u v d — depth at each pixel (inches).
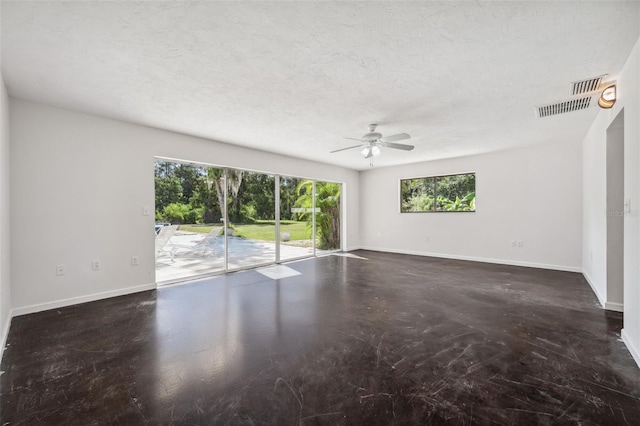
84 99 120.7
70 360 84.7
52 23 72.1
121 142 147.6
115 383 73.6
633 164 84.8
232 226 203.2
